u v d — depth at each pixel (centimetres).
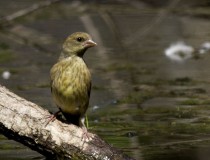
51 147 907
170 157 998
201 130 1157
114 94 1453
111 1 2355
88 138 904
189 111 1292
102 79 1611
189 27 2152
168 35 2094
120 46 1992
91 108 1337
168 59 1831
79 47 1009
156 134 1135
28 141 915
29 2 2364
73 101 974
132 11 2284
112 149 899
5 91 935
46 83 1553
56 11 2302
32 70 1702
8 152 1027
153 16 2233
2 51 1925
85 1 2361
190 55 1875
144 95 1440
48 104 1346
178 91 1468
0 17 2130
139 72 1680
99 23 2197
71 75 971
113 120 1236
